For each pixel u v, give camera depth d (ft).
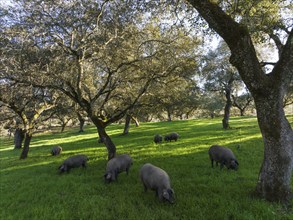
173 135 68.85
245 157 40.29
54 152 64.34
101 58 38.75
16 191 32.04
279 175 20.54
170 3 31.17
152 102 49.34
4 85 38.37
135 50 41.19
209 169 34.83
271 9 30.48
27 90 42.22
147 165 27.61
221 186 26.35
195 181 29.32
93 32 35.17
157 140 67.00
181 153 48.57
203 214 19.93
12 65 34.12
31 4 33.73
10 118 63.41
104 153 58.13
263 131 21.31
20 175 42.73
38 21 33.86
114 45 39.32
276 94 20.43
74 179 35.65
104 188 29.84
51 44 34.91
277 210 19.13
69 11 35.53
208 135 72.90
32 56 36.19
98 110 47.06
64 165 41.09
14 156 74.33
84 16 35.73
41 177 39.04
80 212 22.57
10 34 32.68
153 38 41.19
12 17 34.35
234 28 20.94
